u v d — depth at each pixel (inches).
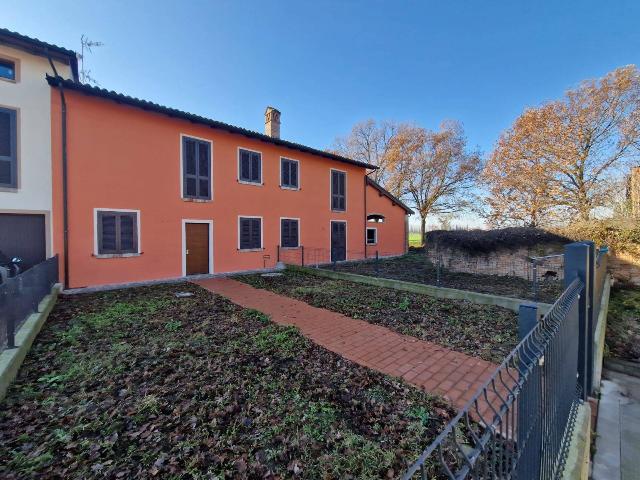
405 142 1047.0
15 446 92.0
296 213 546.0
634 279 359.9
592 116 601.3
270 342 181.6
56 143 315.9
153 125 379.2
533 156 682.8
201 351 165.6
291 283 380.2
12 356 134.4
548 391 72.3
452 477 35.1
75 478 80.3
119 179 353.4
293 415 110.7
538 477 64.0
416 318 235.1
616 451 130.7
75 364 147.1
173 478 80.7
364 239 680.4
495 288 357.7
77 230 326.3
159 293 320.2
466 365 157.6
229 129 437.4
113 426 100.6
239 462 87.4
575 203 641.6
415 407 118.9
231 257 454.0
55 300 275.1
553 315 84.4
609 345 240.4
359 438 99.0
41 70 311.3
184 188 405.4
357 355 168.7
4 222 295.0
